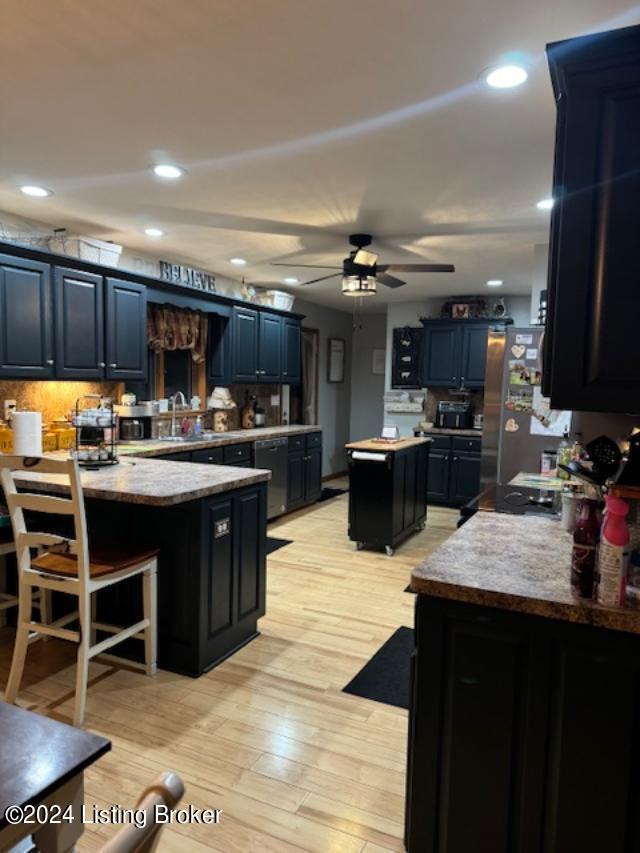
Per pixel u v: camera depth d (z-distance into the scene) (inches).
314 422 304.0
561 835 55.2
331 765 81.4
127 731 87.9
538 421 151.9
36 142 100.0
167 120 91.3
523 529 81.0
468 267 201.3
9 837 30.1
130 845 22.3
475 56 72.1
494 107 85.5
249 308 225.6
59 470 87.4
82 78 78.2
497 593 55.0
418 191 123.6
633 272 53.1
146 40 69.0
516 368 153.9
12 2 61.6
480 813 58.1
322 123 91.8
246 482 114.3
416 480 204.1
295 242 171.2
